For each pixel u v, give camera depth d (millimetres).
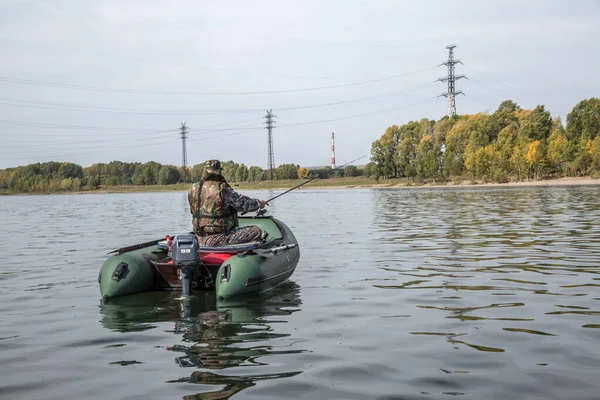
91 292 7848
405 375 4293
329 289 7699
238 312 6414
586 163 64125
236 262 7090
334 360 4672
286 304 6801
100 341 5359
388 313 6254
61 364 4684
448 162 83812
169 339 5371
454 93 102188
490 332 5387
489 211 22453
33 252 12594
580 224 15797
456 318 5957
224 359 4730
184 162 133375
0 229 20297
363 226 17484
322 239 13836
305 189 94688
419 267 9320
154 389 4074
